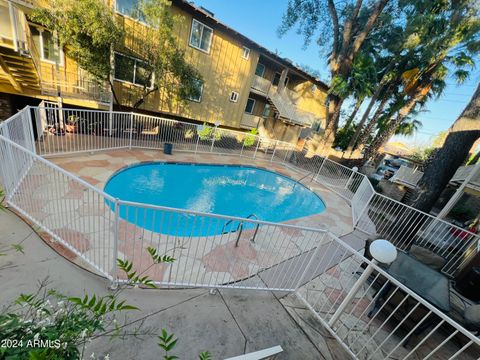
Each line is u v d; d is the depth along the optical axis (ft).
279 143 45.06
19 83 23.86
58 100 26.20
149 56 29.04
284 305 9.69
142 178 24.79
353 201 27.58
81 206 13.48
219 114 44.24
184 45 34.17
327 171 37.52
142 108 34.42
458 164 21.50
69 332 2.94
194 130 33.68
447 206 22.13
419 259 13.37
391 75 50.47
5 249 8.73
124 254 10.32
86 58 23.86
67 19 21.31
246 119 51.93
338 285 11.82
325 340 8.51
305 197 32.76
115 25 23.82
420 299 6.50
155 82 32.04
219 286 9.26
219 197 26.91
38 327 3.06
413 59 45.96
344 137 69.00
